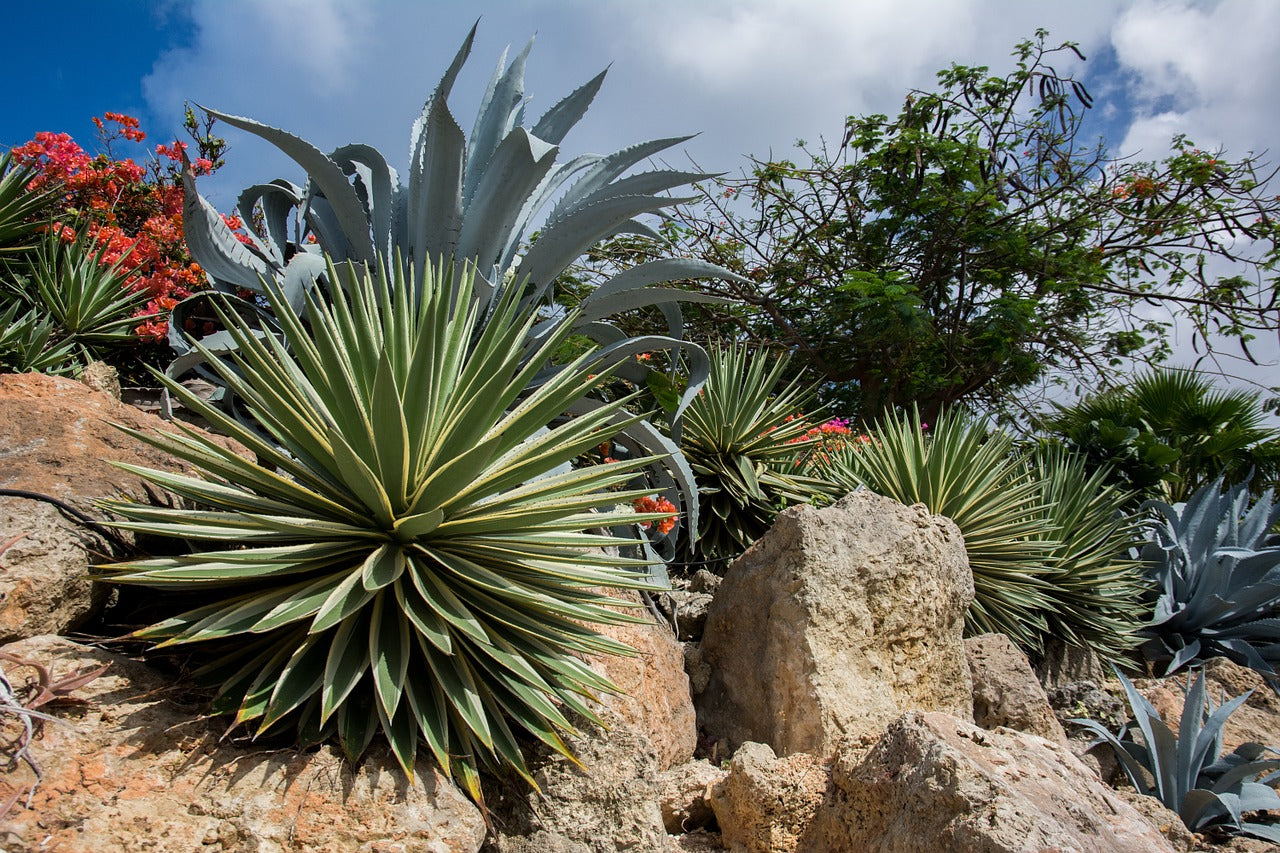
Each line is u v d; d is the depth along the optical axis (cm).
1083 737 546
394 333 353
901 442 680
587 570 356
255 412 353
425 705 301
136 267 608
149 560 295
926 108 1577
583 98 572
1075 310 1584
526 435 356
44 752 248
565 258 525
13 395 380
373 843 259
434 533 330
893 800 308
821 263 1598
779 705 439
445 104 467
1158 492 1038
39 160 671
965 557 514
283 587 305
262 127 457
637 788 328
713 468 688
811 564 456
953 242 1516
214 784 259
